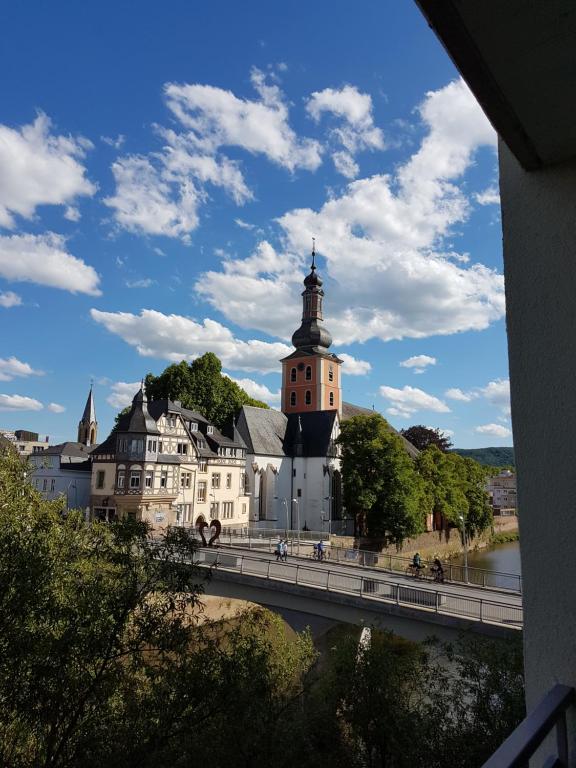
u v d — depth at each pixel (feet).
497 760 6.09
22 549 30.01
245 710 30.42
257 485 229.66
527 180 8.81
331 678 37.81
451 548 249.96
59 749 27.45
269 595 89.71
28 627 28.02
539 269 8.53
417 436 340.18
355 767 33.63
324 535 184.85
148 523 33.88
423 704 36.32
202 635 33.42
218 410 254.88
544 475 8.11
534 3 5.88
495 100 7.39
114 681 28.91
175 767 27.99
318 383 279.08
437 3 5.98
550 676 7.73
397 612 74.64
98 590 30.12
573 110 7.42
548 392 8.20
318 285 297.94
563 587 7.75
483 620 67.97
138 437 181.78
